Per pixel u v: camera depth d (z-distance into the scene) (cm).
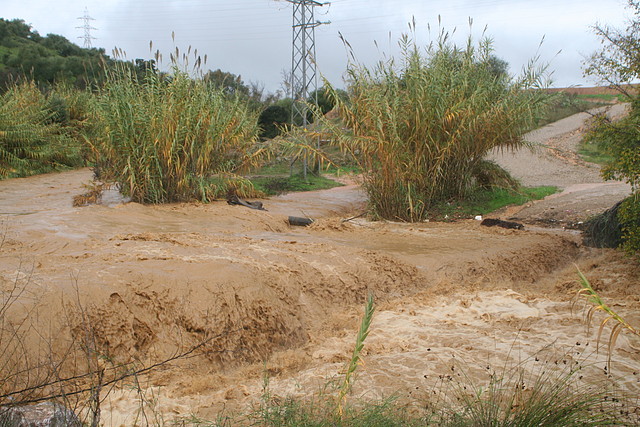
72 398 478
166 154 1482
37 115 2709
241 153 1783
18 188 1886
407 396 511
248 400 512
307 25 2634
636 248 1008
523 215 1631
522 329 715
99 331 559
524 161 2958
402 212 1589
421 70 1630
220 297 648
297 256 857
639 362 595
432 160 1644
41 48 5331
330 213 1688
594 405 445
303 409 445
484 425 416
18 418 380
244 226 1234
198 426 452
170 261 717
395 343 665
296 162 2912
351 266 873
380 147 1538
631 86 1134
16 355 489
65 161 2811
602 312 770
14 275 607
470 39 1741
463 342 667
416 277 930
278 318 681
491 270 1005
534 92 1742
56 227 973
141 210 1295
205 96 1600
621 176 1016
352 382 535
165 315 610
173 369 567
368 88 1611
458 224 1501
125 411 477
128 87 1527
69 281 595
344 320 761
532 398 436
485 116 1623
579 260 1211
